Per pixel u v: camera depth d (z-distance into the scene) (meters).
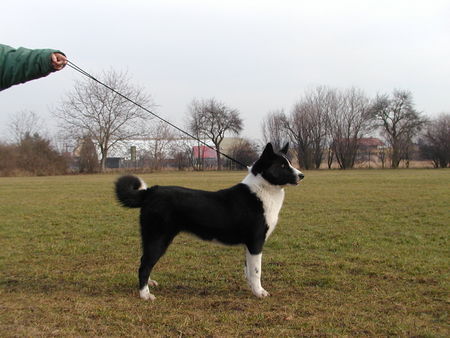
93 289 5.23
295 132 52.47
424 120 51.75
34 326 3.95
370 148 54.19
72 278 5.68
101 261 6.64
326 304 4.62
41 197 16.39
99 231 9.07
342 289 5.14
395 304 4.59
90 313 4.31
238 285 5.43
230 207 5.08
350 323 4.06
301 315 4.30
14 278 5.69
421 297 4.80
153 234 4.98
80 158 46.78
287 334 3.80
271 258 6.64
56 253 7.17
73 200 15.11
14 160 43.31
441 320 4.14
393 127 52.88
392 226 9.19
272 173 5.14
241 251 7.18
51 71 3.85
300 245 7.51
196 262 6.51
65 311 4.39
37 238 8.41
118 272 5.98
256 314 4.31
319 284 5.36
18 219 10.82
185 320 4.11
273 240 7.88
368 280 5.46
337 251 7.05
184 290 5.23
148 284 5.39
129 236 8.59
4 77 3.73
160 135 50.59
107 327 3.95
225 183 23.20
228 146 63.50
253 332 3.84
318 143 51.59
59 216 11.27
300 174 5.25
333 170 46.62
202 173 42.88
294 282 5.45
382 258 6.50
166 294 5.06
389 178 25.64
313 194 15.84
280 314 4.30
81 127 46.72
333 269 5.98
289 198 14.52
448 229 8.73
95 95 46.44
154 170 50.28
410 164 53.16
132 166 51.28
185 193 5.09
